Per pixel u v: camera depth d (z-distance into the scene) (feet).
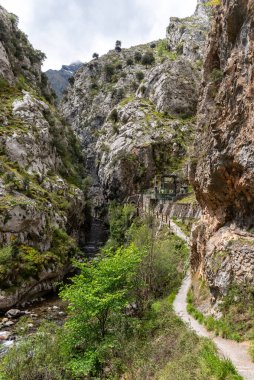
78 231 226.99
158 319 66.44
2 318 97.91
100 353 54.65
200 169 75.36
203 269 75.41
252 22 57.47
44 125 228.02
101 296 59.41
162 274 88.79
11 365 51.19
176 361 45.93
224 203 68.18
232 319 52.37
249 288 52.70
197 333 54.60
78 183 263.49
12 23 331.16
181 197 186.60
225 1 70.49
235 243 58.75
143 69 496.23
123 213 206.08
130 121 310.04
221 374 36.78
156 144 269.44
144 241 96.22
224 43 72.18
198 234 81.25
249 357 42.22
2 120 199.52
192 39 441.68
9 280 112.68
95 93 509.35
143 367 49.21
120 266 63.36
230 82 63.67
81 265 65.87
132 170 263.90
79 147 346.54
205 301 67.56
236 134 60.70
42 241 141.90
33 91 276.82
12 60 284.00
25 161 188.14
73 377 53.11
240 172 60.08
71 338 57.52
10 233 130.11
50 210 163.94
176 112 304.50
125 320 63.93
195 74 338.34
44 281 126.31
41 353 53.67
